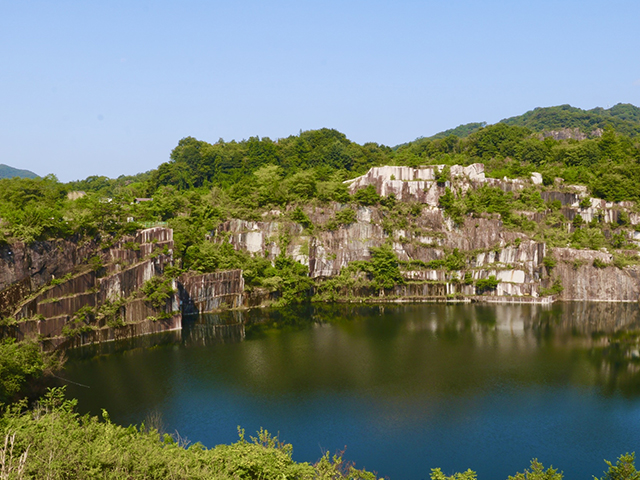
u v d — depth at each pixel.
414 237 169.88
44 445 41.91
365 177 182.00
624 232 177.50
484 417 77.44
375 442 69.88
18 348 77.19
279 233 162.25
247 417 76.38
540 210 180.75
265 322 132.62
